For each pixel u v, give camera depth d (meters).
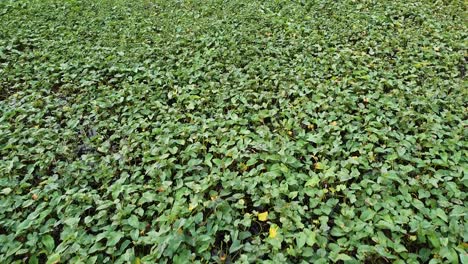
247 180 4.32
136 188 4.31
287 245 3.64
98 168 4.71
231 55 7.08
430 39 7.42
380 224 3.66
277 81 6.21
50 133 5.26
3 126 5.38
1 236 3.73
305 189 4.20
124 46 7.64
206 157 4.75
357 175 4.30
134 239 3.71
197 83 6.43
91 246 3.66
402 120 5.16
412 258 3.43
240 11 9.06
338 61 6.68
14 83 6.64
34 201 4.19
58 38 8.11
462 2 8.98
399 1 9.04
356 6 8.91
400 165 4.45
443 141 4.81
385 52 6.98
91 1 10.12
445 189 4.13
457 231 3.56
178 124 5.37
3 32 8.16
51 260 3.47
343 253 3.51
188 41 7.76
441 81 6.10
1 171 4.55
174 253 3.53
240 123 5.31
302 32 7.90
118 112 5.84
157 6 9.77
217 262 3.56
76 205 4.16
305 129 5.32
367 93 5.94
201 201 4.02
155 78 6.51
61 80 6.61
